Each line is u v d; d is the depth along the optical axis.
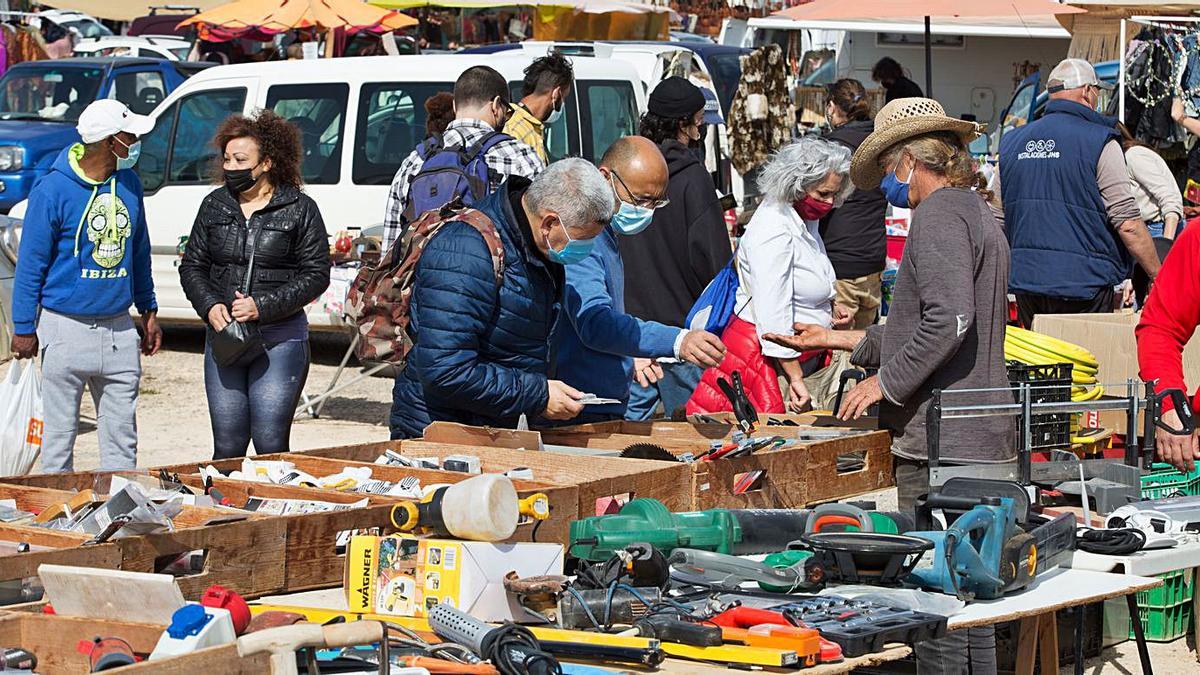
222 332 6.78
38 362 12.62
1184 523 5.00
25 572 3.44
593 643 3.34
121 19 27.06
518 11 24.62
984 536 4.00
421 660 3.13
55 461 7.12
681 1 28.53
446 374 4.84
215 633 2.85
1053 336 7.21
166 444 10.41
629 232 5.69
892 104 5.21
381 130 11.98
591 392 5.87
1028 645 4.97
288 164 7.01
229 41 21.55
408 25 19.16
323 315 11.23
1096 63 14.36
